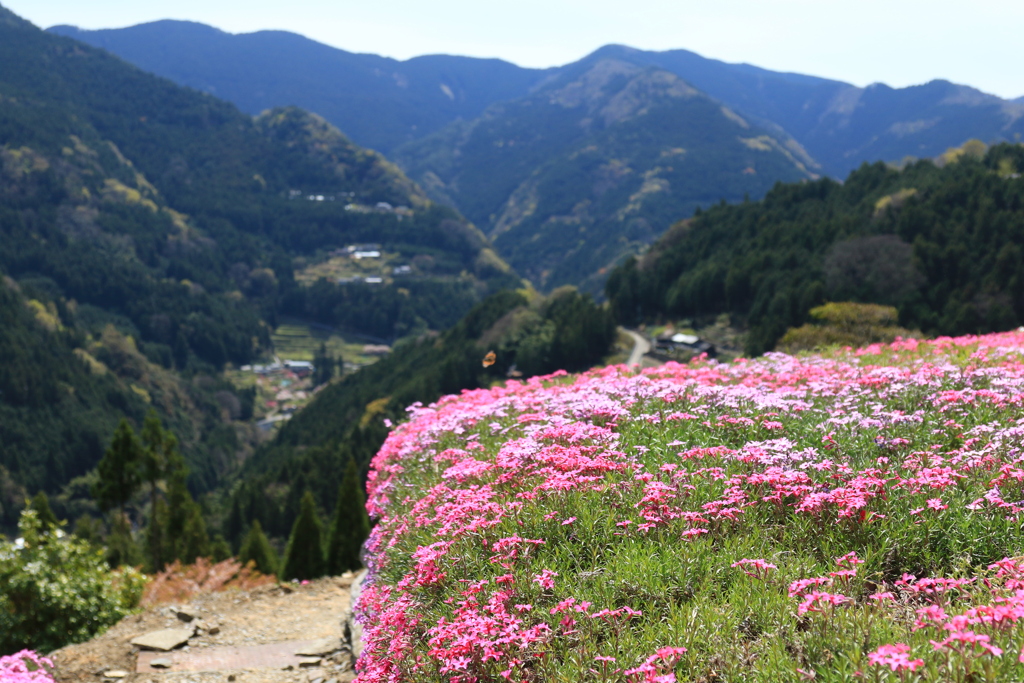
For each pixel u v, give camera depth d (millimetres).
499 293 133750
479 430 9711
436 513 7410
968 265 78125
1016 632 4180
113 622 13570
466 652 4992
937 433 7848
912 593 5348
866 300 79375
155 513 35188
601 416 8953
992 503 5848
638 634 5051
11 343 145000
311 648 10109
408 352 152375
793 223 107500
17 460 121000
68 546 14516
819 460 7238
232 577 16000
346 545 20984
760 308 90312
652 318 116312
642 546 6027
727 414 8898
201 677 9305
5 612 12852
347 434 107812
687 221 131625
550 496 6664
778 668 4422
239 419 194000
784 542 6160
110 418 147250
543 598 5598
